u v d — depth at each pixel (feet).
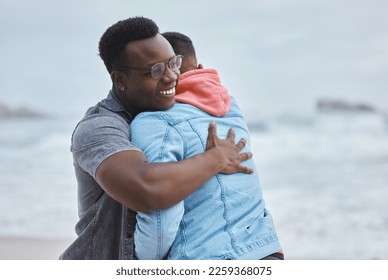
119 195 10.63
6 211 42.86
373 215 41.73
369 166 61.77
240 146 11.83
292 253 32.83
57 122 99.04
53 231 36.91
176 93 12.39
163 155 11.07
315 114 100.48
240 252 11.23
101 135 11.21
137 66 11.57
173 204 10.66
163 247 10.94
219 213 11.30
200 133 11.55
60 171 60.49
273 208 44.86
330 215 41.98
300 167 62.28
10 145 76.84
